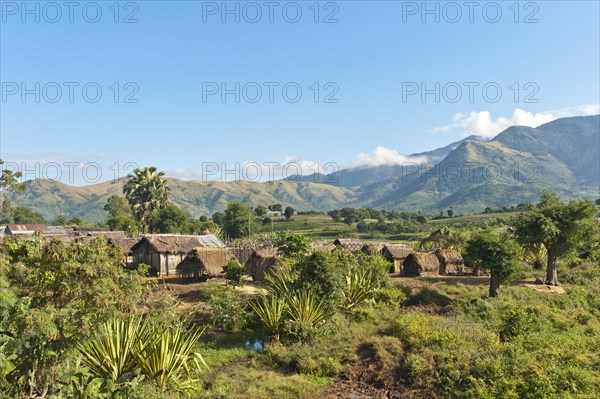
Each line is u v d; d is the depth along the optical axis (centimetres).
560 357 1378
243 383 1370
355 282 2281
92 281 1005
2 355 770
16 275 949
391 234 10444
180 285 2962
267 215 13962
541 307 2200
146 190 6950
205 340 1814
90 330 978
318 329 1839
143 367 1180
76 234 6209
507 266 2489
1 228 6762
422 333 1703
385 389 1398
